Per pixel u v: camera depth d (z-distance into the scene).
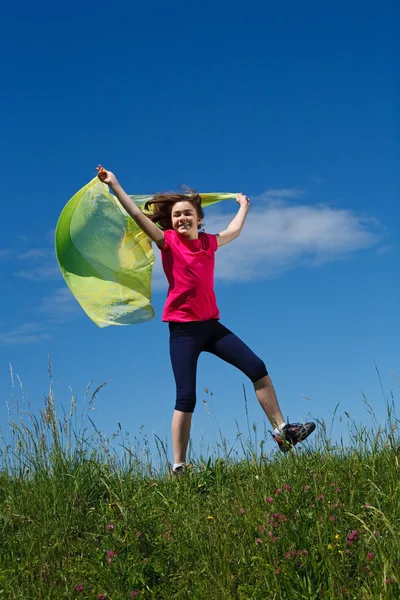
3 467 4.96
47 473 4.77
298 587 2.89
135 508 3.86
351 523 3.41
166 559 3.30
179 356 5.10
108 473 4.76
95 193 5.76
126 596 3.09
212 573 3.15
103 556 3.38
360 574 2.94
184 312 5.12
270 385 5.13
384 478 4.04
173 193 5.54
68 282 5.70
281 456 4.72
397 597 2.68
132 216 5.11
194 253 5.19
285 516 3.36
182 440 5.00
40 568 3.56
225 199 6.09
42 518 4.19
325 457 4.48
